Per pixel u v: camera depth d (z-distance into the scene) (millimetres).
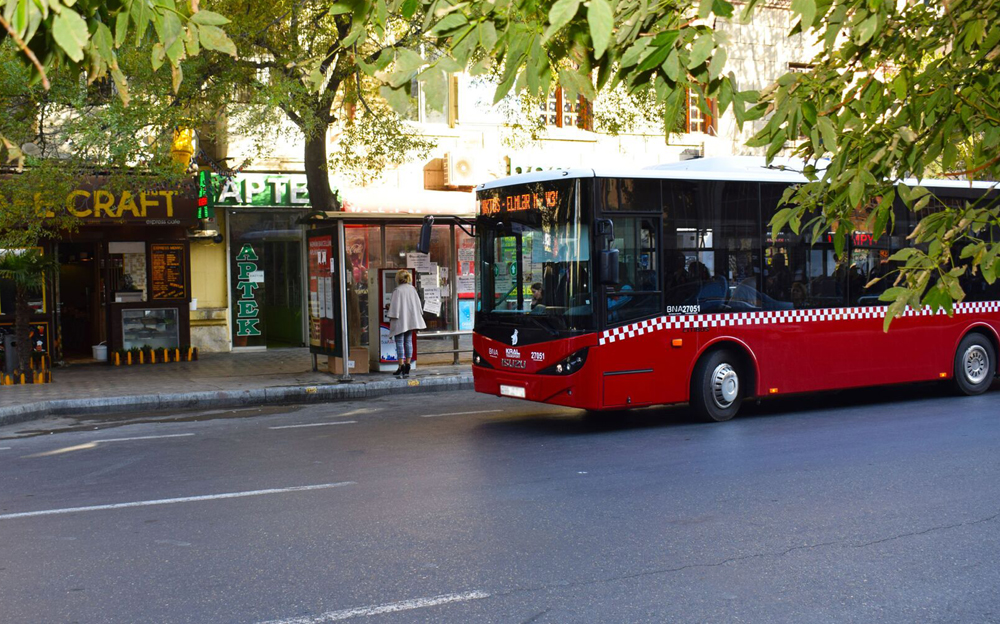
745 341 12242
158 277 19859
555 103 23922
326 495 8180
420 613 5336
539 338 11656
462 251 21688
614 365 11312
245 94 17078
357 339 18172
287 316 22094
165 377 16859
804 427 11672
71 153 16016
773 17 25188
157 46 3551
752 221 12375
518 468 9297
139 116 14258
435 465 9477
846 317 13070
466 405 14102
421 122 22672
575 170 11398
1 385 15781
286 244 21953
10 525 7324
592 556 6406
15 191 14500
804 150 5141
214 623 5199
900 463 9414
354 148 21156
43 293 18625
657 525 7184
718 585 5828
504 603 5500
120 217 18406
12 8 2859
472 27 3832
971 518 7371
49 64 3332
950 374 14164
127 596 5652
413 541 6758
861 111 4832
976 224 4520
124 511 7703
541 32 3822
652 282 11609
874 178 4516
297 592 5695
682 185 11875
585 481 8688
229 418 13148
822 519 7352
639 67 3746
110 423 12836
